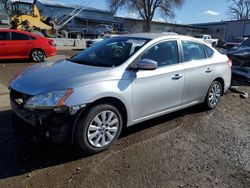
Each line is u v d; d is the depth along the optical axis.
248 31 49.38
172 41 4.91
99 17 56.50
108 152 3.97
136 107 4.26
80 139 3.68
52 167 3.55
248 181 3.42
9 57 12.62
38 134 3.56
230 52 9.86
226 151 4.17
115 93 3.89
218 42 38.25
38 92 3.54
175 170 3.59
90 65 4.29
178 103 5.01
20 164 3.59
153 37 4.75
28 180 3.28
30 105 3.51
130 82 4.09
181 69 4.89
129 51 4.41
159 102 4.61
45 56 13.58
